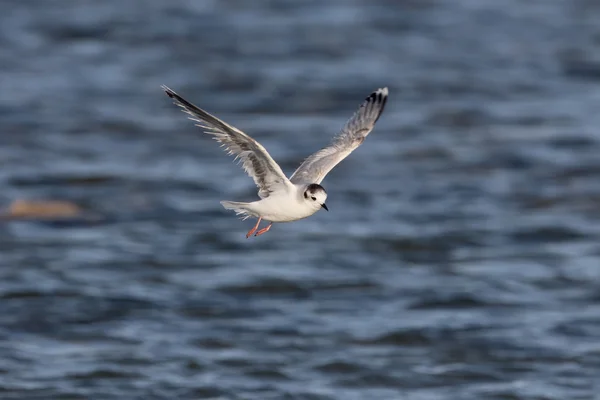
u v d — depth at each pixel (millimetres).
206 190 28062
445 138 32062
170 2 46031
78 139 31391
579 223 26359
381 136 32219
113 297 21812
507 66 38938
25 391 17906
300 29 42844
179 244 24828
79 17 43438
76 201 27078
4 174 28516
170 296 22047
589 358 19562
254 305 21750
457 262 24141
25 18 43188
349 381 18703
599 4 46969
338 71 38031
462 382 18734
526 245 25141
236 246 24859
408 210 27109
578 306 21859
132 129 32406
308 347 19938
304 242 25250
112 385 18250
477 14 45438
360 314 21391
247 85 36438
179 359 19344
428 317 21266
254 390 18266
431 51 40531
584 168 29703
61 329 20359
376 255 24516
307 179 12727
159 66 38312
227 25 43094
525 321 21125
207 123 11477
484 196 28016
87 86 36062
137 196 27531
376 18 44438
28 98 34562
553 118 33656
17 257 23688
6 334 20062
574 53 40438
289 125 32844
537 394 18281
